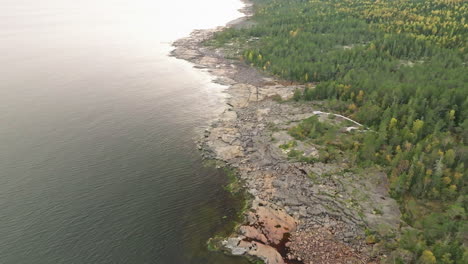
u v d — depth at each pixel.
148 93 88.62
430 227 39.34
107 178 53.19
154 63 114.31
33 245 40.28
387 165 51.19
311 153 56.41
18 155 58.47
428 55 102.12
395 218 42.34
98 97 84.88
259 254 38.78
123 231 42.75
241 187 51.66
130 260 38.59
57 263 38.03
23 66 105.88
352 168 51.94
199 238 41.94
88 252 39.50
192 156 60.06
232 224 44.31
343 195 46.88
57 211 45.75
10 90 86.38
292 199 47.75
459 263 33.44
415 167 46.03
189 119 74.38
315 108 74.38
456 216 40.69
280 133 64.56
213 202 48.50
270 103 80.56
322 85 80.06
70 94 85.94
